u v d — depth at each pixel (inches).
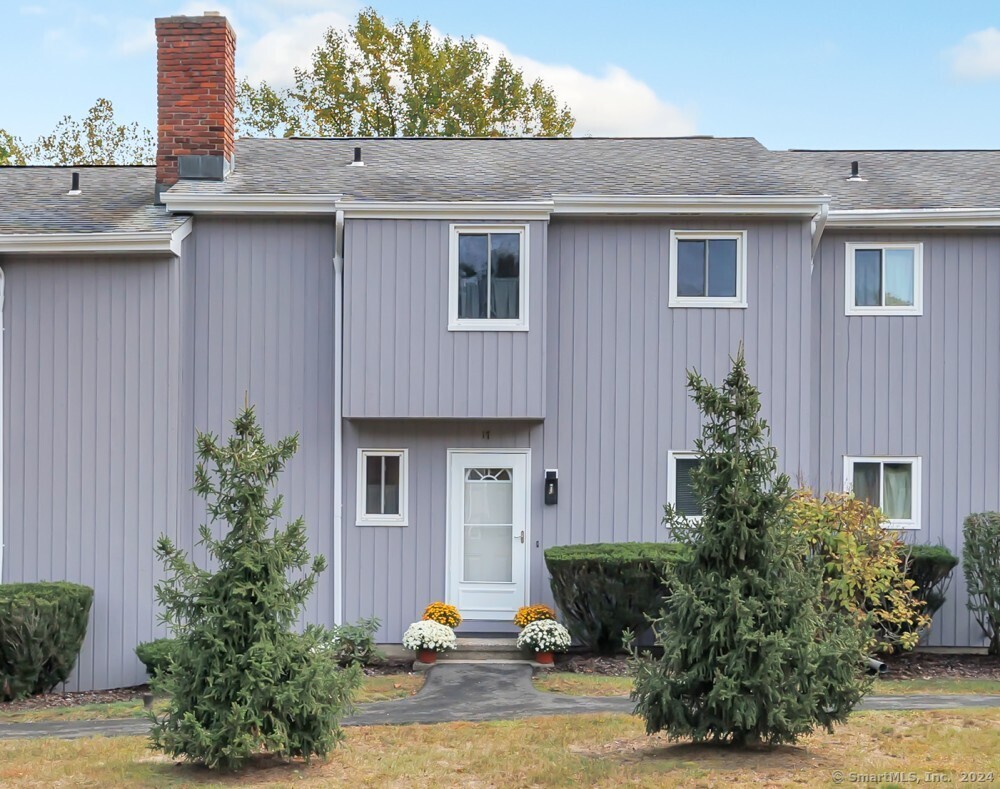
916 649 663.8
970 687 553.9
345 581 655.8
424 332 638.5
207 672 378.6
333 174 699.4
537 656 609.9
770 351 655.1
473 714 491.8
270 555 382.3
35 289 625.3
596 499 660.7
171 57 689.0
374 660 617.0
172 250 618.5
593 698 523.8
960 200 687.7
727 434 394.3
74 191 716.0
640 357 660.7
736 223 657.6
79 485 620.1
